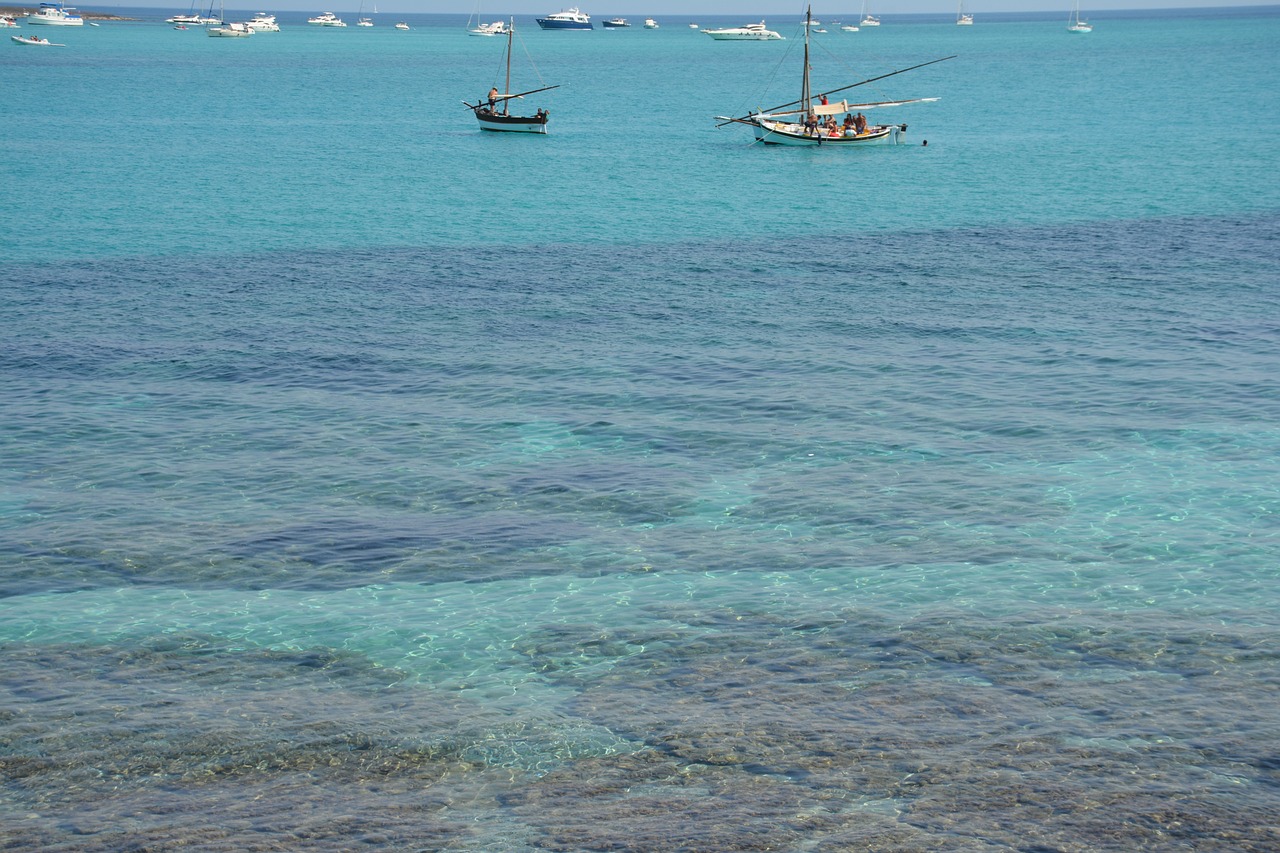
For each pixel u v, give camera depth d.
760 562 23.62
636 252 54.06
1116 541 24.14
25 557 23.81
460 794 16.05
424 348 38.41
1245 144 88.94
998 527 24.97
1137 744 16.94
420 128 111.88
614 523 25.61
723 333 40.03
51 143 94.50
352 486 27.53
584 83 178.00
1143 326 39.78
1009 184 72.88
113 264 50.59
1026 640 20.17
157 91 152.12
